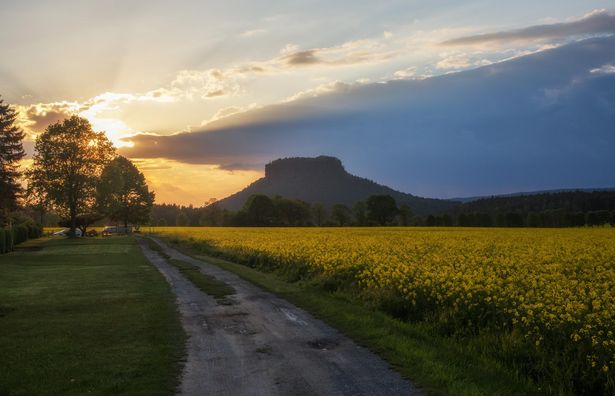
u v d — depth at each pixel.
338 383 7.36
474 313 10.56
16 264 30.81
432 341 9.76
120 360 8.59
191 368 8.18
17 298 16.09
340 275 17.64
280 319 12.24
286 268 22.53
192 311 13.50
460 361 8.27
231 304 14.60
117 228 94.50
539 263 17.73
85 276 22.94
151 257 35.84
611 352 7.30
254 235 51.38
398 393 6.90
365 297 14.22
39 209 69.50
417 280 13.19
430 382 7.30
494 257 20.03
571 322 8.51
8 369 8.08
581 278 14.58
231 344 9.79
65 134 69.38
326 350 9.24
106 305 14.48
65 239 68.25
